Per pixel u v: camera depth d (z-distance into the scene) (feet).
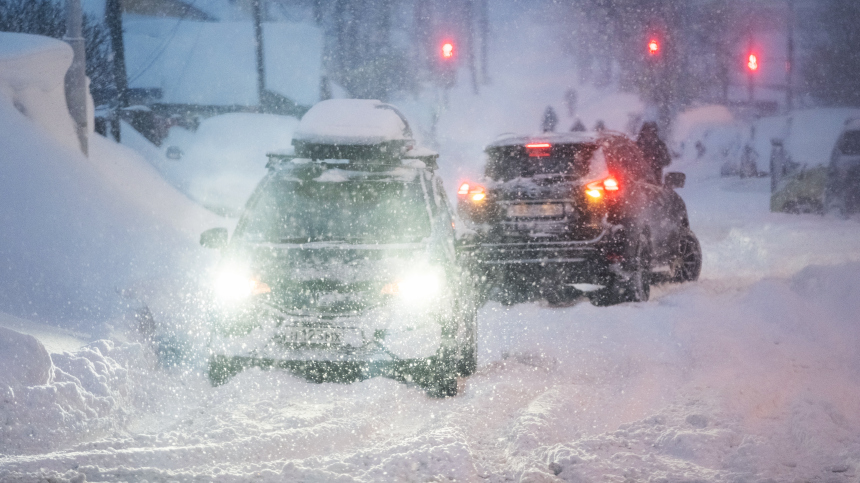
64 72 169.37
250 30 455.63
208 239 97.14
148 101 431.43
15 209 117.19
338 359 84.38
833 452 65.46
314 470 61.93
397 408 81.87
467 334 93.56
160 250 129.18
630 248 131.54
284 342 85.92
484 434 74.95
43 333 89.92
